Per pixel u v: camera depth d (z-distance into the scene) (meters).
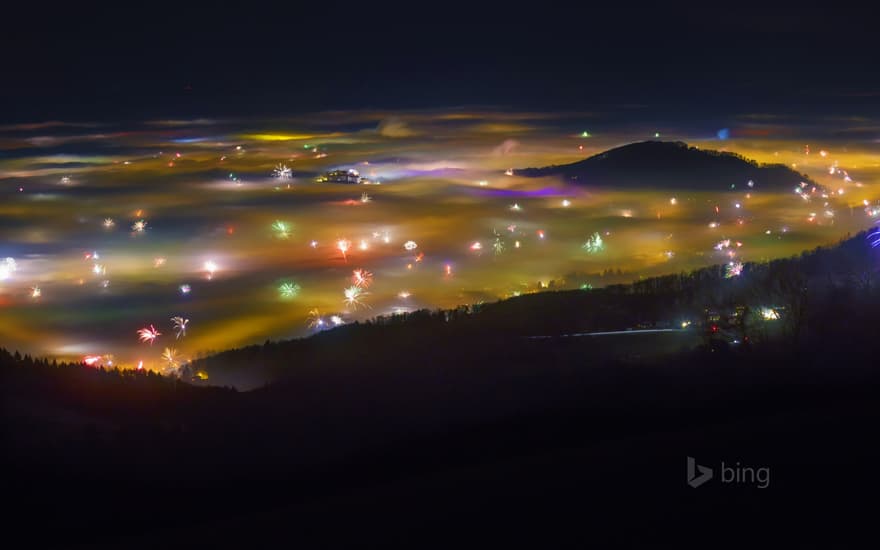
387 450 18.77
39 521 15.78
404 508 13.42
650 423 18.33
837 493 11.66
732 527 11.03
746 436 14.47
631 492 12.59
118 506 16.33
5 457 18.39
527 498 12.98
